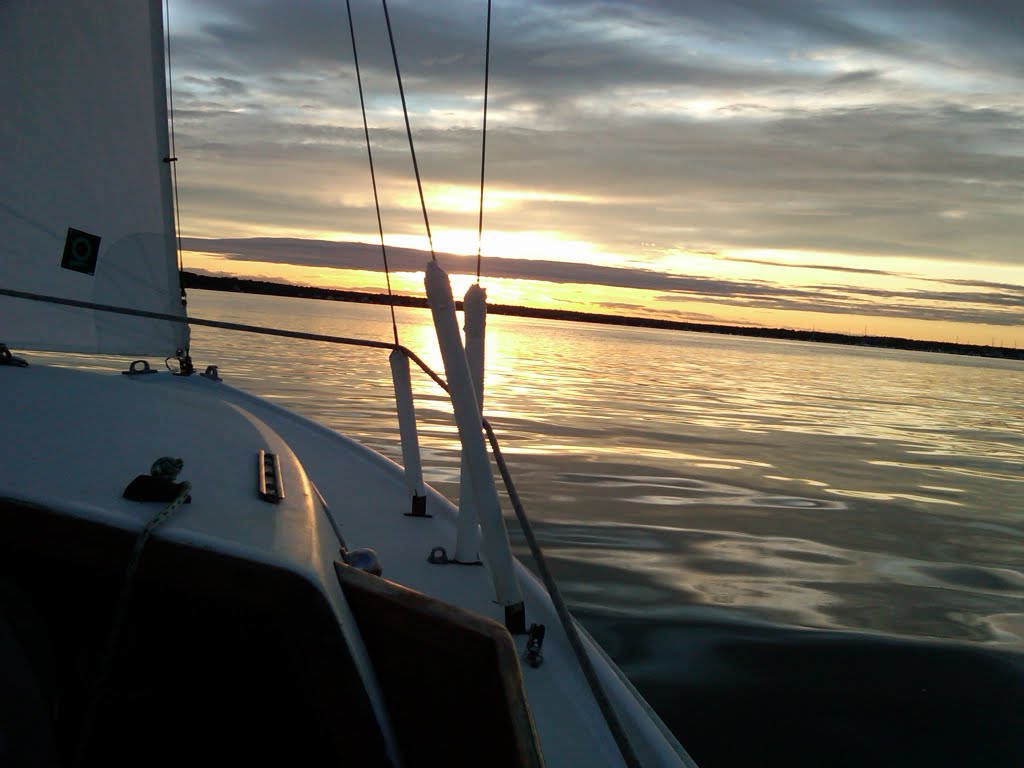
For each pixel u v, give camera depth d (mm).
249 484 1509
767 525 6535
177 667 1198
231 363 16062
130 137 4047
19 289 3803
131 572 1127
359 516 2986
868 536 6430
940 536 6613
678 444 10656
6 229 3738
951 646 4145
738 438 11781
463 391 2012
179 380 4590
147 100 4090
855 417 17016
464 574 2490
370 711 1172
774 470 9219
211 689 1205
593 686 1693
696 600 4652
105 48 3906
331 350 21906
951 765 3062
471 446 2018
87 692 1181
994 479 9938
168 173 4230
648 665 3756
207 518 1279
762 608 4574
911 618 4562
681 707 3383
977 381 42656
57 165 3842
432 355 22219
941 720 3381
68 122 3846
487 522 2049
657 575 5062
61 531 1159
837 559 5699
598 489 7410
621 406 15016
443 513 3150
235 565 1163
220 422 1918
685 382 23219
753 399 19375
